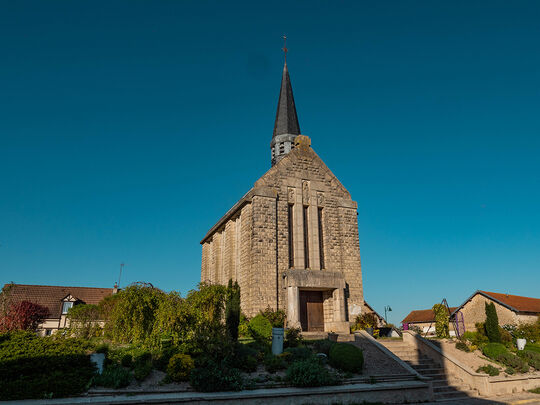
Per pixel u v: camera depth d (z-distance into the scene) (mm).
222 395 13453
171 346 17125
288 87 41875
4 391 12281
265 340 21422
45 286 46219
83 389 13258
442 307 26719
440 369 20047
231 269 30406
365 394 15289
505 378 19719
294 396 14250
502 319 37812
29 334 14836
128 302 17422
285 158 29844
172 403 12672
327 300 27531
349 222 30156
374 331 26125
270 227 27031
